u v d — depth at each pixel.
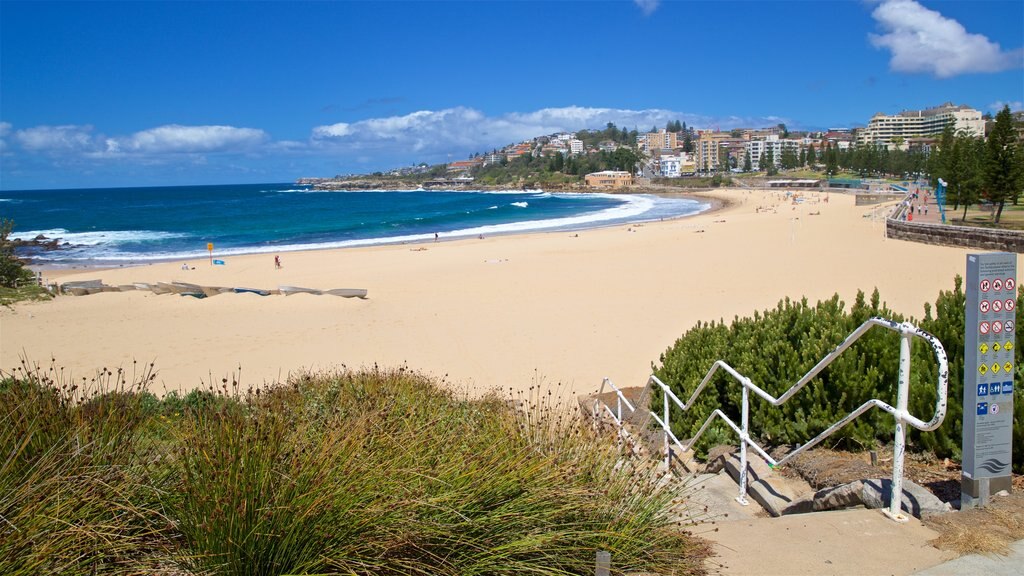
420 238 52.72
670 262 31.11
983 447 3.47
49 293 23.17
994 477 3.49
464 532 2.87
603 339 16.89
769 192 123.69
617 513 3.24
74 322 19.53
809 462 4.66
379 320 19.86
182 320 19.84
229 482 2.63
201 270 34.47
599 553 2.79
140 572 2.61
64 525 2.61
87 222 76.06
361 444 3.00
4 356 15.93
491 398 8.09
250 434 2.96
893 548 3.12
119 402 3.91
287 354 16.28
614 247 39.06
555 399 10.91
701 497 4.49
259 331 18.58
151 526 2.82
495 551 2.83
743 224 53.88
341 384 6.88
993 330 3.42
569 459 3.58
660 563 3.03
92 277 32.50
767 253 33.31
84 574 2.54
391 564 2.73
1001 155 46.38
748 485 4.62
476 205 106.81
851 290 22.61
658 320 19.02
